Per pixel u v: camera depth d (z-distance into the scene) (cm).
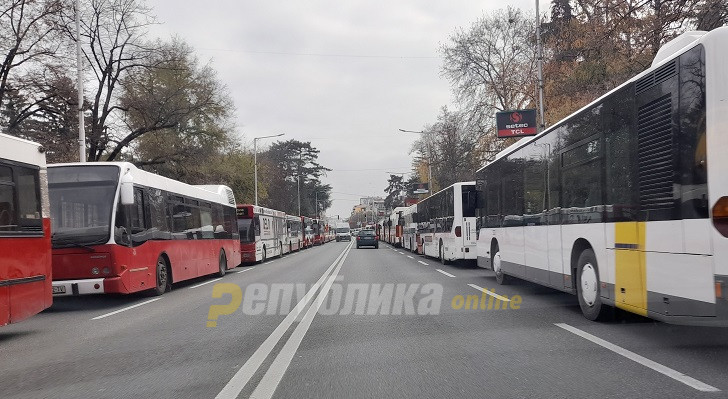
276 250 3472
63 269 1278
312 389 580
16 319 915
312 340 825
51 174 1310
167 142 3922
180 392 580
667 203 650
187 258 1750
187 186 1820
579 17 2042
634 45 1798
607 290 823
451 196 2189
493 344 770
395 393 560
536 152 1153
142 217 1433
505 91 4125
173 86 3669
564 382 579
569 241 973
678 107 626
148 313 1185
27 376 675
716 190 573
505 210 1419
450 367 654
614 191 790
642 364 639
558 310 1060
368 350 753
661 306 664
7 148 923
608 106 807
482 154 4209
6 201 911
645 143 700
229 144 4334
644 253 704
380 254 3622
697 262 596
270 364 689
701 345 734
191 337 881
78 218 1291
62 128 3038
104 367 704
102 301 1442
